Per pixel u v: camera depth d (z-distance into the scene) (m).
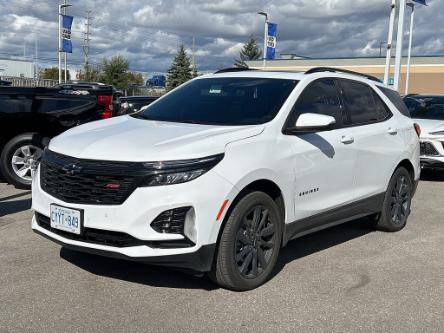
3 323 3.84
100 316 4.00
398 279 5.04
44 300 4.24
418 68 53.94
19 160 8.30
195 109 5.38
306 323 4.03
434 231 6.89
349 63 57.97
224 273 4.40
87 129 5.04
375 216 6.61
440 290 4.80
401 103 7.14
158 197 4.05
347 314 4.22
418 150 7.14
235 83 5.68
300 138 5.06
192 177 4.11
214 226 4.21
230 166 4.32
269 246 4.78
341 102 5.85
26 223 6.40
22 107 8.23
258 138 4.66
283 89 5.34
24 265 4.99
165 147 4.23
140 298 4.35
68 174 4.29
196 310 4.16
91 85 31.39
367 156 5.98
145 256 4.07
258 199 4.54
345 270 5.25
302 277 5.00
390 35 19.67
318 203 5.32
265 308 4.26
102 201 4.15
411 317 4.21
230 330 3.86
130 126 4.97
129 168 4.10
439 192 9.73
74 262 5.10
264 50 35.12
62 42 41.81
